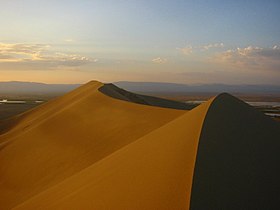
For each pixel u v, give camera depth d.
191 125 8.52
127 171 7.50
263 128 9.29
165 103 40.53
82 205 6.81
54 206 7.60
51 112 30.39
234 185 5.77
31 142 20.23
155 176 6.35
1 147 21.17
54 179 14.05
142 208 5.39
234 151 7.15
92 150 15.91
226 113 9.44
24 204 9.37
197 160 6.19
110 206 6.10
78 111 23.61
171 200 5.22
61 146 17.91
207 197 5.16
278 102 140.50
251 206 5.33
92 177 8.80
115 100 24.20
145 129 16.25
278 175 6.74
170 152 7.21
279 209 5.52
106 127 18.39
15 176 16.00
